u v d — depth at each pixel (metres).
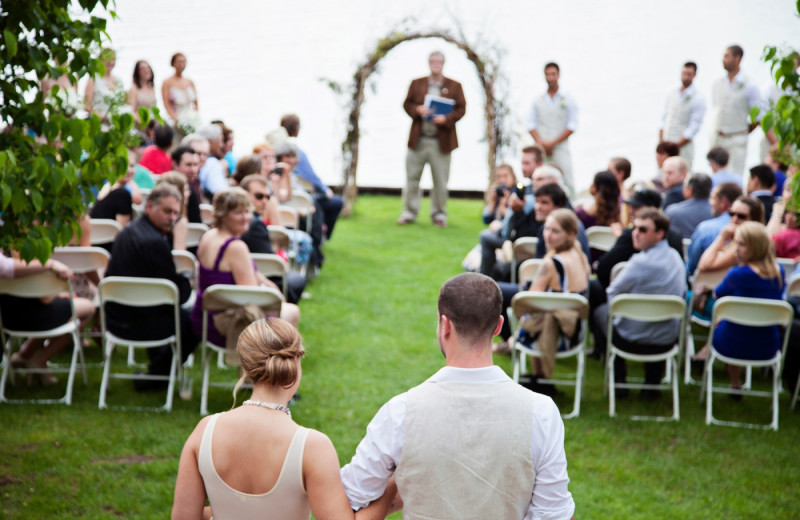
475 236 10.85
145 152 8.75
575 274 5.46
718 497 4.48
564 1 33.75
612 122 18.16
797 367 5.72
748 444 5.15
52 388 5.62
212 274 5.18
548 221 5.49
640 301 5.36
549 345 5.33
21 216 3.70
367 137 18.22
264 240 6.30
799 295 5.61
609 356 5.59
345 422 5.24
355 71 12.25
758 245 5.35
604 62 23.38
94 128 3.79
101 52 3.93
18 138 3.69
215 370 6.12
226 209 5.12
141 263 5.28
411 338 6.92
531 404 2.30
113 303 5.32
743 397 5.96
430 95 11.21
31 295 5.16
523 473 2.27
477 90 21.39
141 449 4.76
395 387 5.86
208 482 2.37
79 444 4.77
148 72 10.93
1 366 5.71
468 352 2.33
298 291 6.71
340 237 10.59
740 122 10.72
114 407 5.34
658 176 8.96
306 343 6.70
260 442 2.36
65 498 4.20
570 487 4.54
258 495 2.36
